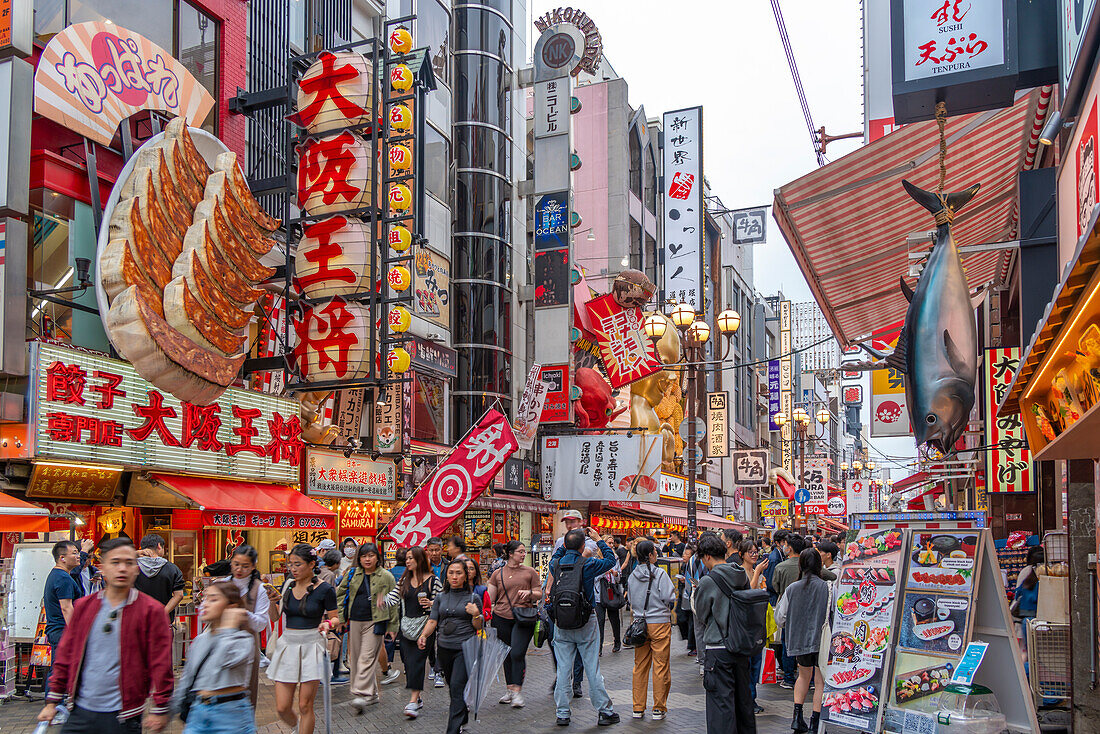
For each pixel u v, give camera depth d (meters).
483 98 28.14
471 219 27.58
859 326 14.59
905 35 8.01
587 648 9.70
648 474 25.09
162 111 14.88
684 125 36.62
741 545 11.62
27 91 12.70
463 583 9.16
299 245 15.65
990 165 10.64
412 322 24.17
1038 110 9.52
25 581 10.95
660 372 30.89
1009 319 15.99
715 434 39.31
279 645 8.07
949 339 7.91
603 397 27.34
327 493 18.50
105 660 5.40
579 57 27.45
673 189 36.56
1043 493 14.34
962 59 7.86
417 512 11.20
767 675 11.99
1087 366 6.62
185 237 14.13
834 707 8.05
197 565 15.95
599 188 39.31
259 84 18.20
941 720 7.20
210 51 17.05
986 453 14.63
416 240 16.33
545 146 27.41
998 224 12.78
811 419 76.19
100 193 14.29
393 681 12.64
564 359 26.19
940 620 7.65
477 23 28.36
